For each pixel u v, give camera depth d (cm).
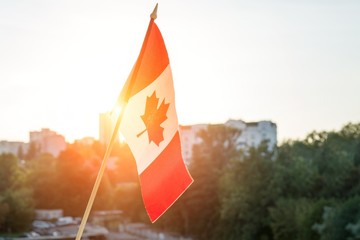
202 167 14025
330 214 9075
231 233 12281
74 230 15950
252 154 12212
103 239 15162
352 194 11381
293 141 15825
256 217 11525
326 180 11719
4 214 15088
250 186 11744
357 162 13238
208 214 13775
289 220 10531
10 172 17525
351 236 8506
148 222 16675
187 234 14350
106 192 19275
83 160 19688
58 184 18800
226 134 16912
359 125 16075
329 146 13650
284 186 11644
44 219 17550
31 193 16712
